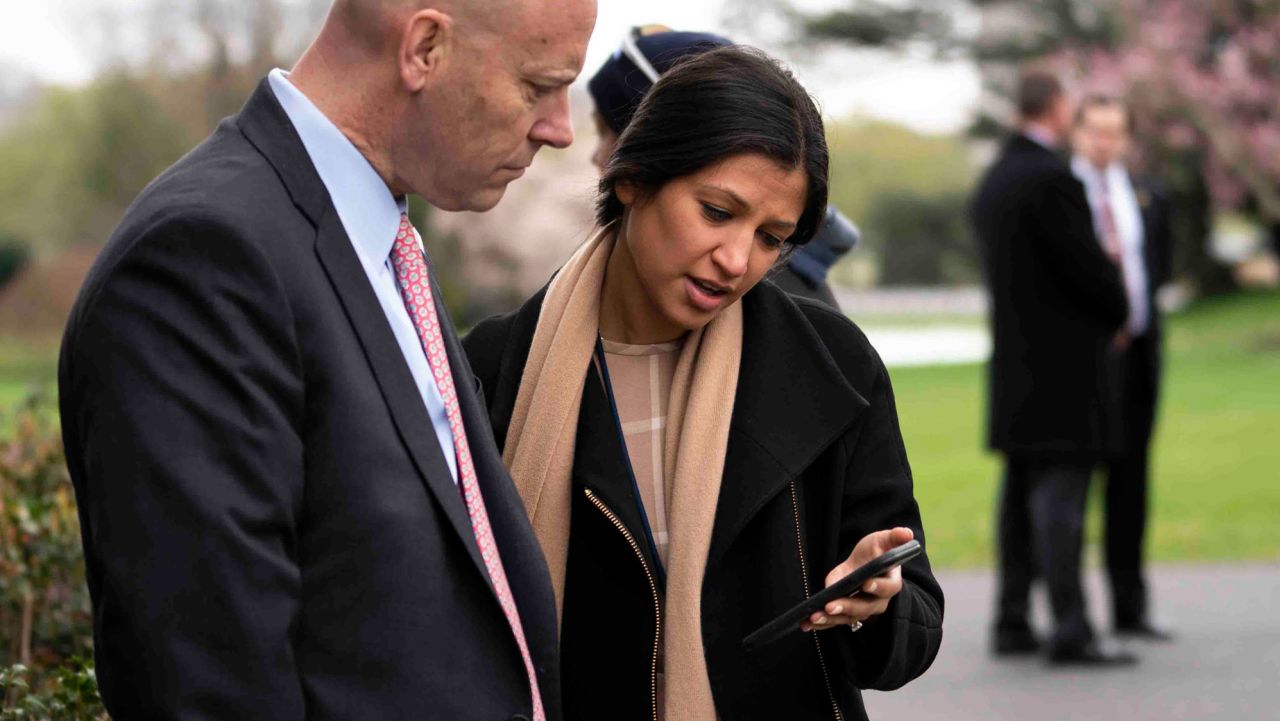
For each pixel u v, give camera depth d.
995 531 7.11
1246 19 26.41
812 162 2.36
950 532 9.87
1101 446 6.72
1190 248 28.69
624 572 2.49
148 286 1.88
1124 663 6.71
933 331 31.36
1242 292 28.72
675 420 2.52
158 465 1.84
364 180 2.08
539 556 2.26
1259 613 7.59
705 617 2.44
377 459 1.99
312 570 1.96
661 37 3.15
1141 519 7.22
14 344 26.06
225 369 1.88
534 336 2.61
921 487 11.66
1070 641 6.69
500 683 2.06
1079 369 6.73
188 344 1.87
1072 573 6.72
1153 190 7.34
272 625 1.86
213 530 1.83
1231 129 25.89
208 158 2.03
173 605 1.83
